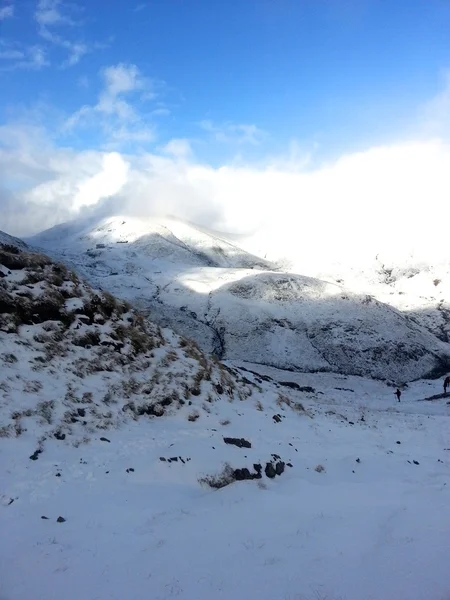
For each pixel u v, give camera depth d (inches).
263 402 834.2
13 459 429.1
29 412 507.5
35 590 268.4
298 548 331.6
